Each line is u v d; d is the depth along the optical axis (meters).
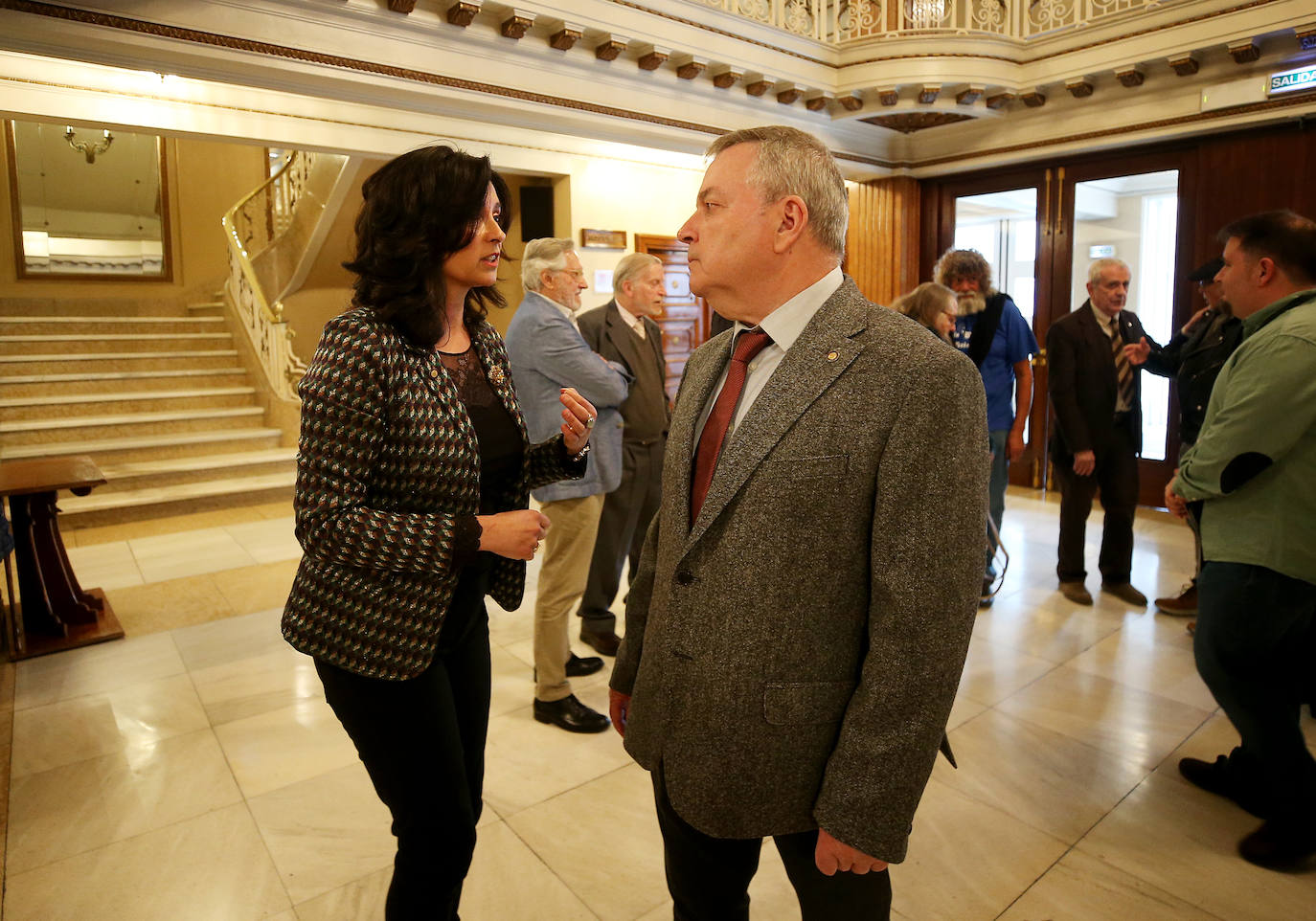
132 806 2.30
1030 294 6.70
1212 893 1.87
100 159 9.75
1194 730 2.63
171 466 6.54
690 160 6.89
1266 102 5.05
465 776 1.37
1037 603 3.86
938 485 0.96
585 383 2.60
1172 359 3.54
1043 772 2.40
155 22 3.46
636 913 1.85
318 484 1.16
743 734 1.04
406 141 5.48
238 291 8.53
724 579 1.04
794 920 1.83
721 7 5.21
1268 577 1.84
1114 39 5.41
